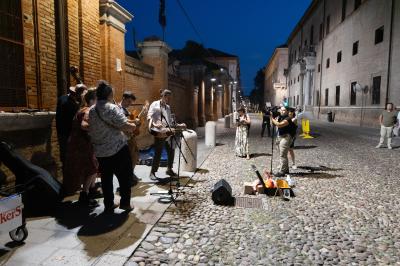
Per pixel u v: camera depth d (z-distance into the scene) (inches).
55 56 245.9
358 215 200.1
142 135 469.1
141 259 140.0
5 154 180.1
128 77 423.5
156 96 534.9
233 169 331.6
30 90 221.6
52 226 169.9
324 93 1374.3
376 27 860.0
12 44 204.8
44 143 229.9
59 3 242.8
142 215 188.7
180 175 294.8
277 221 187.9
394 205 219.9
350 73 1051.9
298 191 250.8
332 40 1263.5
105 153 179.2
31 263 132.6
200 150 463.5
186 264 137.9
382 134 497.4
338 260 144.1
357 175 307.6
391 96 783.7
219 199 215.3
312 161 382.0
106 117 174.1
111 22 328.5
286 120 296.2
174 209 202.8
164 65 556.1
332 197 236.5
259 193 242.5
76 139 196.4
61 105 211.6
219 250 151.0
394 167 347.3
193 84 876.6
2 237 155.6
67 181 196.2
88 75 283.4
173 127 274.5
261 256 146.3
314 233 172.2
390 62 787.4
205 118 1115.9
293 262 141.6
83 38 273.1
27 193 181.9
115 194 226.8
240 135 408.5
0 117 179.0
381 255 149.4
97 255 140.7
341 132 771.4
